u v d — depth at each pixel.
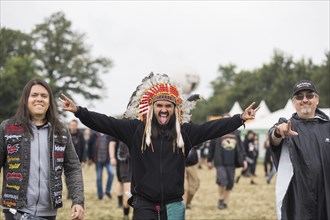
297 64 67.75
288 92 65.94
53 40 69.50
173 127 4.34
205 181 19.28
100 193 12.12
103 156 12.04
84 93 69.94
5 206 4.11
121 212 10.05
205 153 26.97
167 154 4.28
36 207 4.11
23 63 58.25
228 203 11.97
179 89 4.57
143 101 4.49
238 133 10.76
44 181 4.14
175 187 4.24
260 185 17.22
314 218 4.48
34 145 4.15
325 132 4.63
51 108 4.30
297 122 4.72
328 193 4.46
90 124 4.29
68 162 4.42
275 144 4.67
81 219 4.29
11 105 54.81
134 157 4.32
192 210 10.62
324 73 53.12
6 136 4.12
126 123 4.38
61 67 69.06
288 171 4.62
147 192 4.21
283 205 4.59
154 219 4.20
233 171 10.73
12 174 4.09
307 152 4.54
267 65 71.31
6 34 68.31
